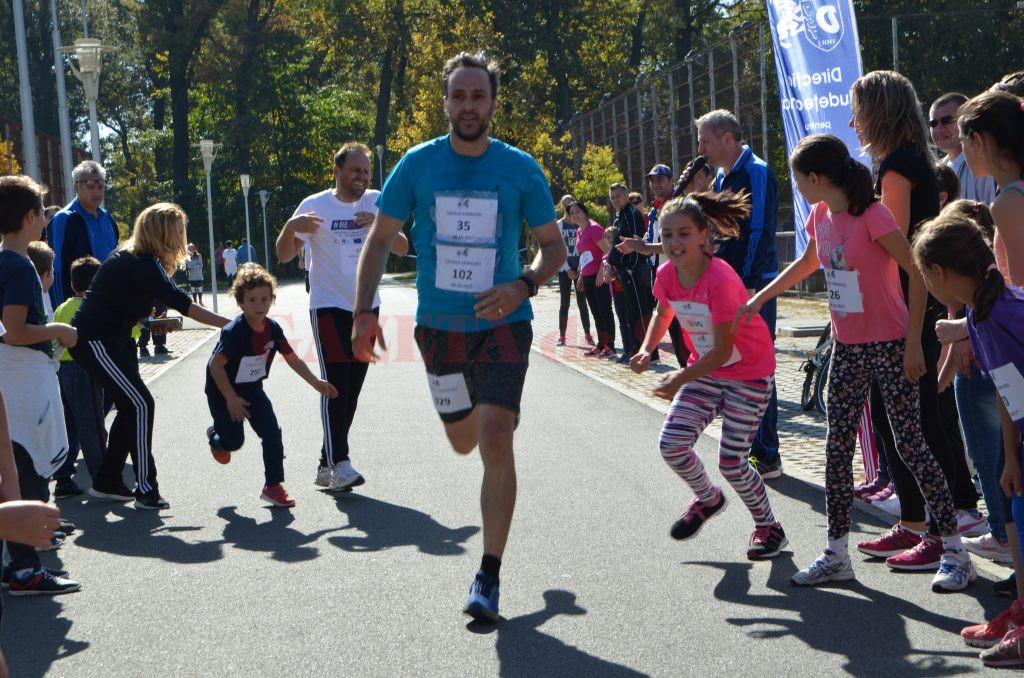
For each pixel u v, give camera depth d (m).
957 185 5.67
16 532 2.39
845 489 4.72
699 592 4.68
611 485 6.72
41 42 65.50
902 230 4.98
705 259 5.08
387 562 5.28
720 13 61.31
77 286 7.51
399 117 62.38
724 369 5.14
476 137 4.50
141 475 6.63
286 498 6.54
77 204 8.40
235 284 6.64
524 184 4.56
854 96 5.11
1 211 5.36
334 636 4.27
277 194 63.31
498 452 4.45
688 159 30.53
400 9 53.50
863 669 3.77
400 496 6.69
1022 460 3.81
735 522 5.80
